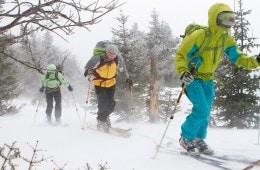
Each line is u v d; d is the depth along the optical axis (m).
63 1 2.62
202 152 4.77
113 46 7.46
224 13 4.35
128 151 5.15
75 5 2.64
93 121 10.41
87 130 7.62
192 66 4.34
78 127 8.32
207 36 4.45
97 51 7.54
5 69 12.86
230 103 11.37
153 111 12.01
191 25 4.66
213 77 4.79
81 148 5.52
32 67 2.70
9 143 6.07
